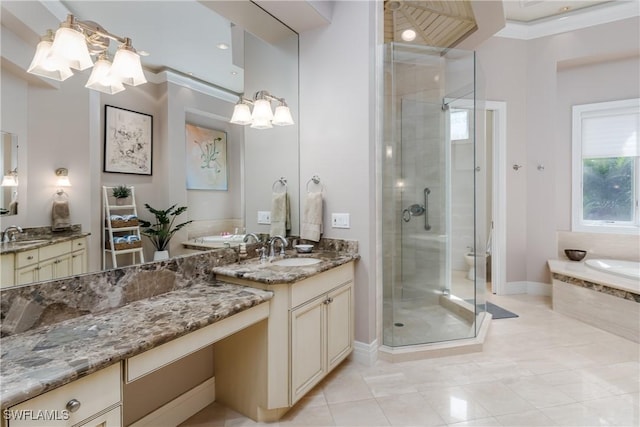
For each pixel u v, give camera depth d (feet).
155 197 5.45
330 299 6.89
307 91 8.50
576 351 8.33
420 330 9.04
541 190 13.03
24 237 3.88
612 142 12.39
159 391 5.52
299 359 5.98
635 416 5.78
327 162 8.27
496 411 5.99
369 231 7.77
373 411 6.06
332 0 8.05
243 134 7.27
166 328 3.98
